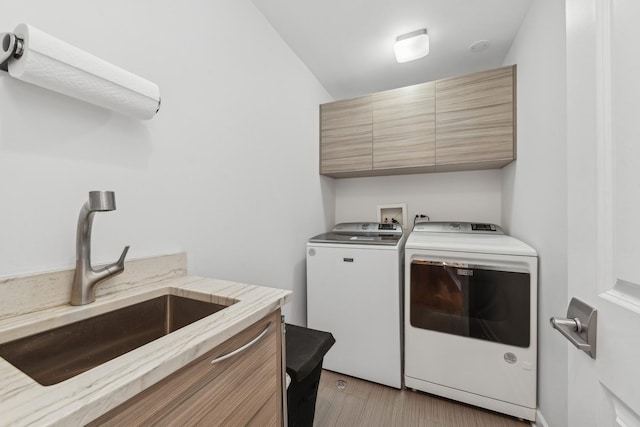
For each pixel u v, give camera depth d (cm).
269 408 77
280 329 82
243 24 142
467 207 232
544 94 127
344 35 175
